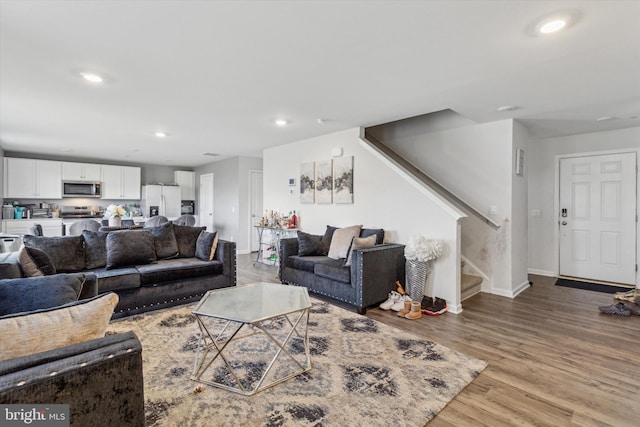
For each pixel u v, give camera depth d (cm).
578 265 500
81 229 509
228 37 206
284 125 436
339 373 215
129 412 99
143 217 774
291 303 229
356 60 239
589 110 362
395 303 346
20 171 646
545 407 182
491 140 421
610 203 471
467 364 229
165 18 183
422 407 180
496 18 184
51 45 215
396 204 406
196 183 904
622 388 201
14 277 203
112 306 121
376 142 552
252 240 748
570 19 184
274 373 213
